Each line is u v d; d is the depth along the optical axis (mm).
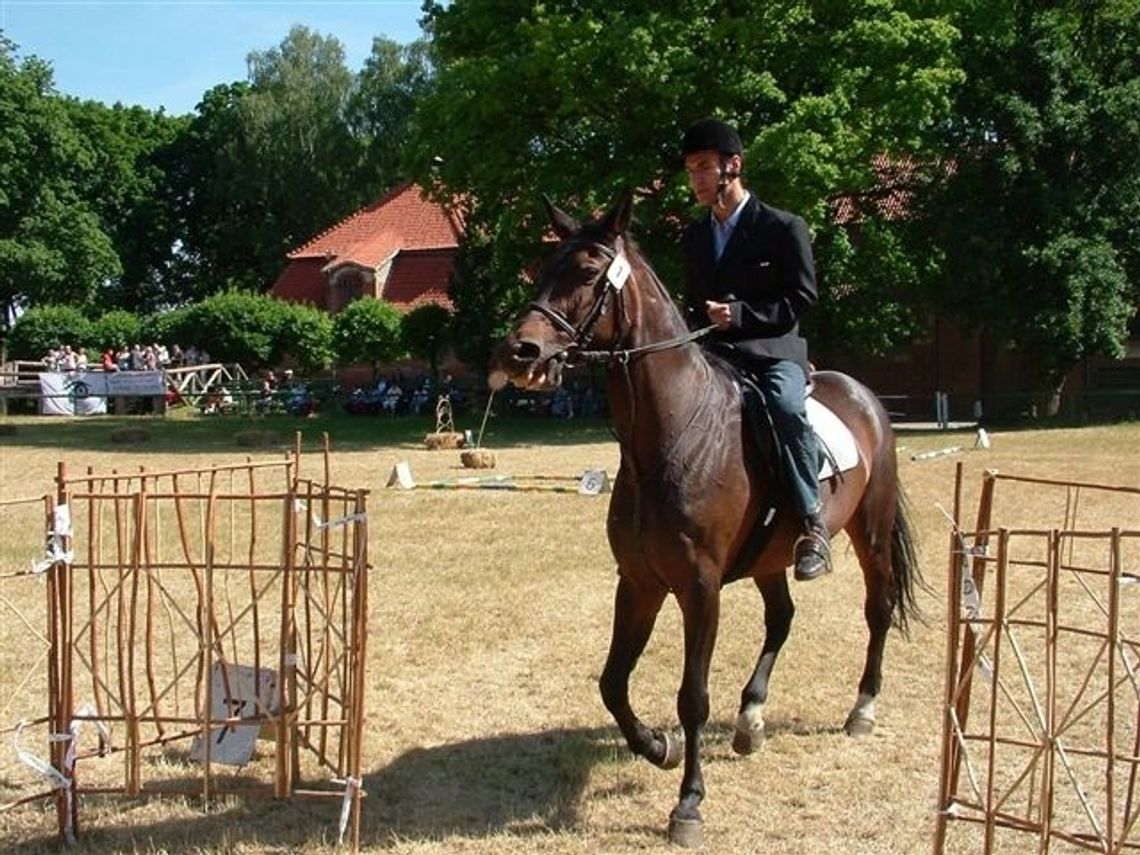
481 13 30734
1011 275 32438
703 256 6570
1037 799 6176
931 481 18609
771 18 27797
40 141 55625
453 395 40969
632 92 28359
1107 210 32469
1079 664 8562
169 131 76938
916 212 33531
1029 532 4773
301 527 12594
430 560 12523
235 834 5840
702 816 6020
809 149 26141
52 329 51656
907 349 40906
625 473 6043
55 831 5914
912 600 7660
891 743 7105
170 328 49625
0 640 9328
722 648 9086
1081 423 31969
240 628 9789
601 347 5723
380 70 63688
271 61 65312
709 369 6164
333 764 6742
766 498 6227
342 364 47312
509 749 7082
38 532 14172
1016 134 31625
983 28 31156
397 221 54469
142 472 6277
